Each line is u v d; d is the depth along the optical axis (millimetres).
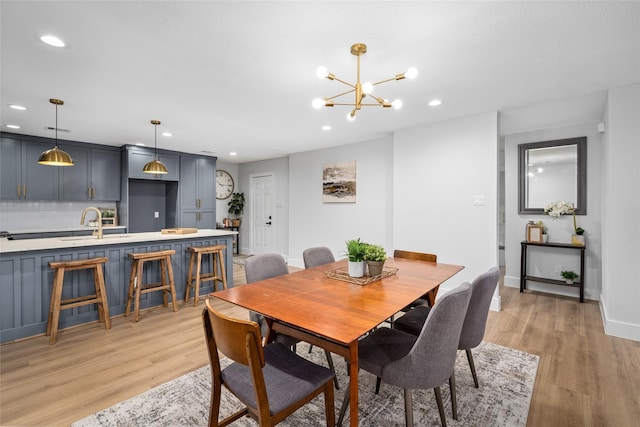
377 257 2141
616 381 2135
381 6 1678
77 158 5020
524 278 4320
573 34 1944
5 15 1735
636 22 1811
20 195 4496
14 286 2771
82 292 3182
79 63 2320
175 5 1667
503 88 2818
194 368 2311
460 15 1756
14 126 4090
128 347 2643
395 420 1764
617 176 2807
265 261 2422
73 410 1830
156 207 6137
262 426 1178
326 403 1453
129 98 3057
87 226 5309
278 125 4086
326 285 1994
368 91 1903
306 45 2078
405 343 1737
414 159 4129
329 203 5625
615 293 2865
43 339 2799
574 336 2877
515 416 1789
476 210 3627
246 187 7547
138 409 1844
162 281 3682
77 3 1641
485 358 2467
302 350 2664
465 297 1424
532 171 4414
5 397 1950
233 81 2662
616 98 2789
